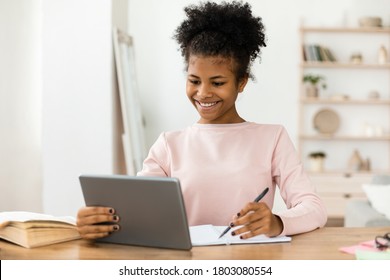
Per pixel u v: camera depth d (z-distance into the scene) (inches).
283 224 55.1
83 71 169.6
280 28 240.5
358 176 234.5
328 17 241.1
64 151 170.2
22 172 173.6
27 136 176.4
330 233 58.7
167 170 67.7
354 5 241.3
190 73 60.9
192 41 61.4
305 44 242.2
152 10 237.8
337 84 244.1
